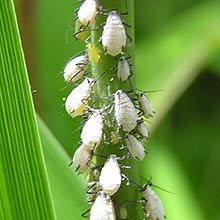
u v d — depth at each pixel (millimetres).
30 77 81
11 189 52
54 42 80
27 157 51
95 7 50
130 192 54
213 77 120
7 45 49
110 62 52
